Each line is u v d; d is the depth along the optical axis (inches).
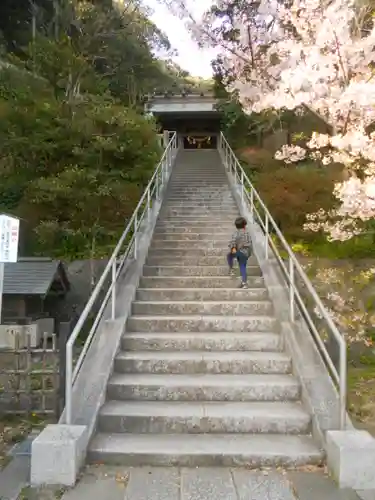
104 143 397.4
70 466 138.2
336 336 158.7
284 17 372.2
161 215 424.5
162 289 270.7
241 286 279.3
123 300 251.4
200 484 137.9
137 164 436.8
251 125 693.9
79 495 132.0
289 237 411.2
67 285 426.6
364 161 323.0
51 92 453.4
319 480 140.2
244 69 528.1
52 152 412.5
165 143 741.9
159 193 470.6
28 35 782.5
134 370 202.1
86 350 198.5
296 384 185.2
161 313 252.2
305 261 371.6
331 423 158.1
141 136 439.8
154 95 916.6
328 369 192.4
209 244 346.3
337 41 313.4
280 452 151.3
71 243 427.2
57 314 427.5
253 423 167.5
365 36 362.3
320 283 342.6
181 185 540.7
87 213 400.2
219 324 235.0
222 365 201.9
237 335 225.1
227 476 142.9
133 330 235.5
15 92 436.1
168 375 199.0
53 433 146.3
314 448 154.0
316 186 398.9
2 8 818.8
